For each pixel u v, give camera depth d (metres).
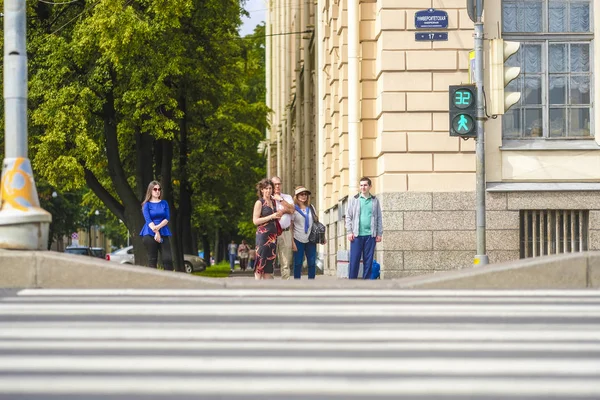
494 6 56.91
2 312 25.77
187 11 82.00
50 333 22.23
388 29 56.53
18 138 34.44
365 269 49.81
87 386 16.14
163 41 83.50
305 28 126.31
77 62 82.56
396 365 18.16
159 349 20.06
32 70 86.00
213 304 27.52
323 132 98.25
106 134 88.88
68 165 81.12
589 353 19.52
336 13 79.00
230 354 19.42
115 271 32.12
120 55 80.06
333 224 84.25
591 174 56.81
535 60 57.78
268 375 17.16
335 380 16.64
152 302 28.00
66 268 32.19
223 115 119.75
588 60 57.78
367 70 60.56
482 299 28.77
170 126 83.44
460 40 56.50
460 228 55.88
